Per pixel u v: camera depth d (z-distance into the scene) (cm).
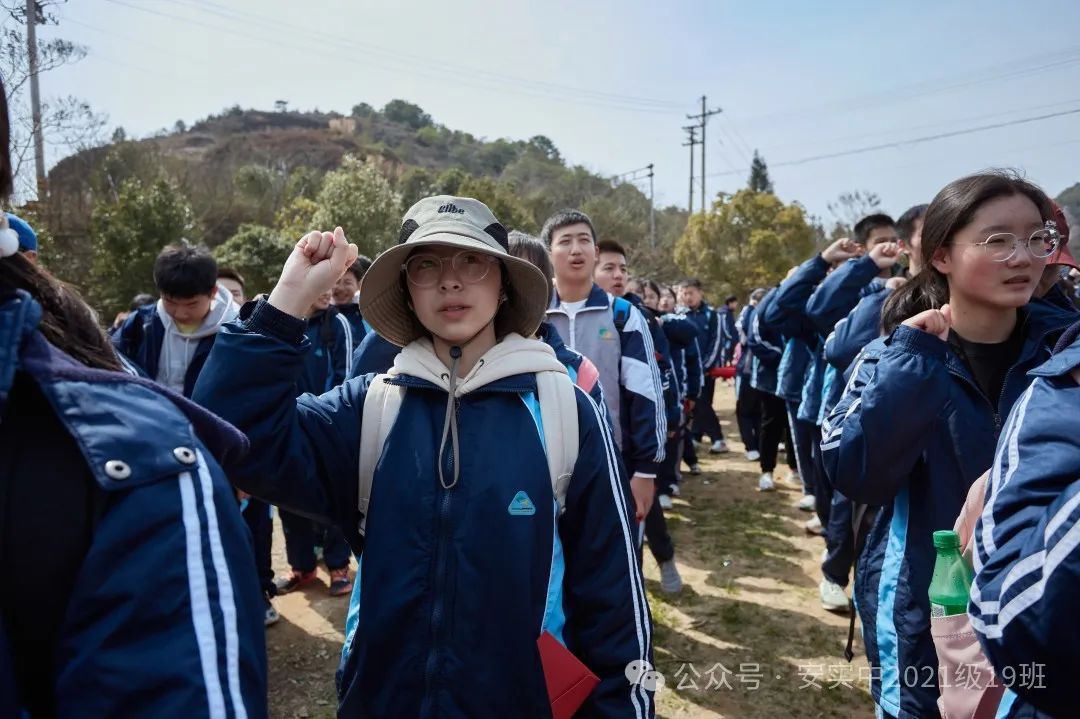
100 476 69
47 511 69
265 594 346
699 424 734
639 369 292
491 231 140
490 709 122
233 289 422
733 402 1120
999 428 164
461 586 125
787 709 278
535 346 144
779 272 2742
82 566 68
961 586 140
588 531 138
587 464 139
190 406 84
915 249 288
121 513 70
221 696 69
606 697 132
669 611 361
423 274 136
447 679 123
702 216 2886
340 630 349
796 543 459
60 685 66
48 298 83
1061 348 118
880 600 173
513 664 123
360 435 141
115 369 85
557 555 135
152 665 67
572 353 214
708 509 535
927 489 167
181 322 288
